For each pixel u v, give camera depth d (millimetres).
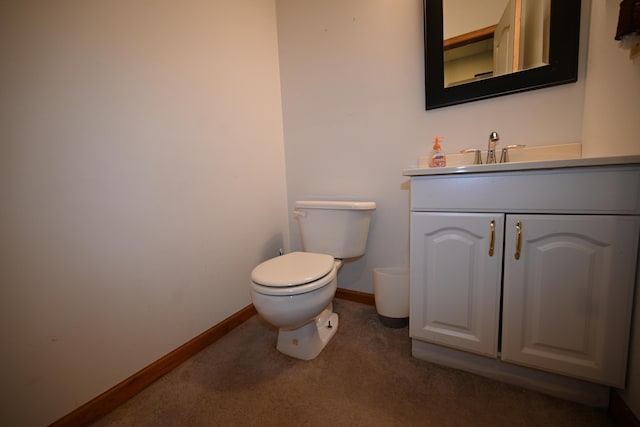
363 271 1635
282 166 1797
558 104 1077
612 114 843
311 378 1038
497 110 1188
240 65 1461
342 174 1616
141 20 1019
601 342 785
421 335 1056
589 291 787
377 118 1473
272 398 949
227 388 1004
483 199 902
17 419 757
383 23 1401
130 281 1004
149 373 1042
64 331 839
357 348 1213
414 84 1359
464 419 836
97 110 902
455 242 956
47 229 799
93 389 902
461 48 1226
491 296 916
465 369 1040
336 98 1578
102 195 920
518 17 1114
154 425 862
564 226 796
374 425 829
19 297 753
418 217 1011
